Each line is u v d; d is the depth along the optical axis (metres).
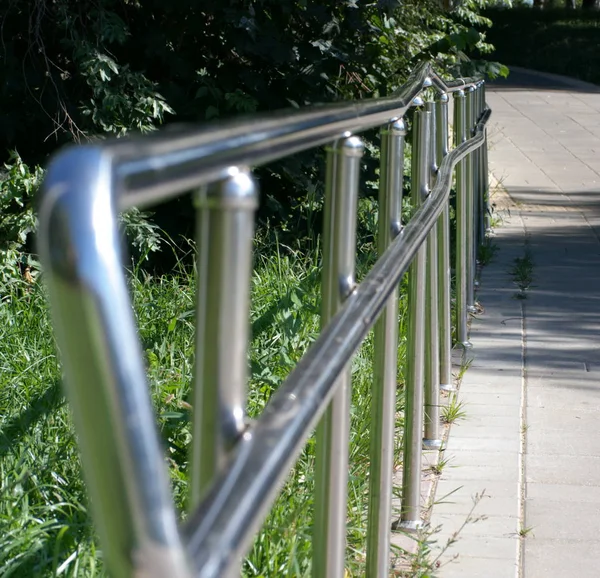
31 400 3.15
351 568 2.50
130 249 5.73
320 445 1.71
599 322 5.56
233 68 6.24
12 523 2.27
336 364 1.26
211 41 6.25
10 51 5.80
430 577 2.50
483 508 3.05
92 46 5.57
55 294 0.63
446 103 4.08
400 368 4.03
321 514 1.72
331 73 6.37
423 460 3.43
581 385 4.41
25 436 2.80
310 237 5.94
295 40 6.30
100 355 0.63
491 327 5.38
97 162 0.67
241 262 1.00
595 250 7.78
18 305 4.36
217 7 5.86
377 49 6.45
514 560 2.70
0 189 5.17
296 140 1.21
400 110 2.19
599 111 21.11
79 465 2.71
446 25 9.04
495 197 10.62
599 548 2.80
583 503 3.12
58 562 2.16
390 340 2.20
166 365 3.70
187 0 5.82
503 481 3.26
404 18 7.85
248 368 3.50
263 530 2.34
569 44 33.62
